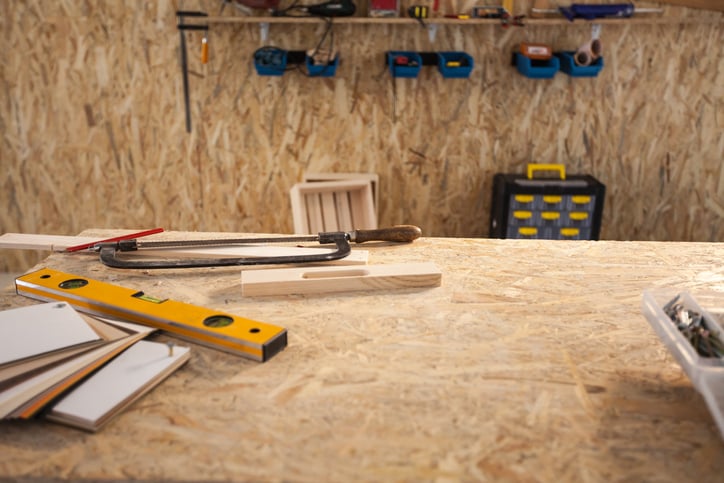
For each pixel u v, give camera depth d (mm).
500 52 3303
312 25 3258
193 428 968
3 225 3715
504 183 3254
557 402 1040
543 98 3385
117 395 1008
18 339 1112
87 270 1541
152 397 1042
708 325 1107
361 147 3500
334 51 3256
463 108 3410
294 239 1673
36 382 1010
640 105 3395
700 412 1020
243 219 3674
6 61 3375
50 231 3732
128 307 1283
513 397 1052
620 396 1059
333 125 3455
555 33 3270
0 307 1350
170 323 1226
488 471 886
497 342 1226
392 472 882
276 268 1560
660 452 928
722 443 949
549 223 3309
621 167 3518
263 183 3590
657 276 1540
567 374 1121
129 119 3480
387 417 997
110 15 3283
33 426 969
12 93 3438
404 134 3469
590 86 3361
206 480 864
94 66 3381
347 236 1718
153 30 3303
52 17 3291
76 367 1065
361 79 3363
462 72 3152
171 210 3670
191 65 3355
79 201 3662
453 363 1150
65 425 970
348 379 1098
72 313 1221
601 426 983
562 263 1626
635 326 1294
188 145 3521
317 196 2934
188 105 3434
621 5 3078
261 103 3422
